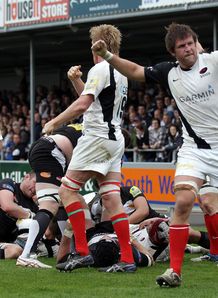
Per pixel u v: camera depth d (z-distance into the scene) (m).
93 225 18.06
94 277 15.28
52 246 19.45
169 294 13.15
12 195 19.30
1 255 18.75
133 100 49.09
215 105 13.81
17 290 13.79
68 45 51.56
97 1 39.56
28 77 64.75
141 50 53.97
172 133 39.97
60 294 13.28
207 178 14.38
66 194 15.90
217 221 17.78
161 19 39.91
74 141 17.28
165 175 32.34
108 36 16.05
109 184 16.00
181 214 13.84
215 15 37.44
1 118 55.16
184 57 13.69
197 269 16.84
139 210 18.66
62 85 62.25
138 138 42.78
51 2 41.59
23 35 46.06
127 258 16.00
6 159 51.06
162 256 18.14
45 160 17.09
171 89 14.13
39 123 50.66
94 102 15.73
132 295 13.08
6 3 43.88
